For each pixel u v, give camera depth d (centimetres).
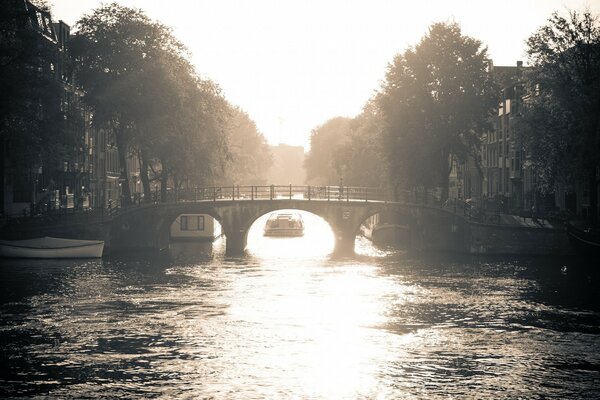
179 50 8019
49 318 4300
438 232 7756
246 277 5925
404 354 3716
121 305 4684
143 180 8200
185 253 7738
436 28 8062
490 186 10638
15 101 5884
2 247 6444
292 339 3962
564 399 3139
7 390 3203
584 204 7931
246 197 8394
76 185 8881
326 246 8956
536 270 6122
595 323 4275
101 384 3275
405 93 8038
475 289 5288
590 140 6381
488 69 10231
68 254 6575
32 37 6022
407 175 7994
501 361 3606
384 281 5709
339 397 3152
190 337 3972
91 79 7469
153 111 7444
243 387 3256
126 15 7675
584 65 6625
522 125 6762
